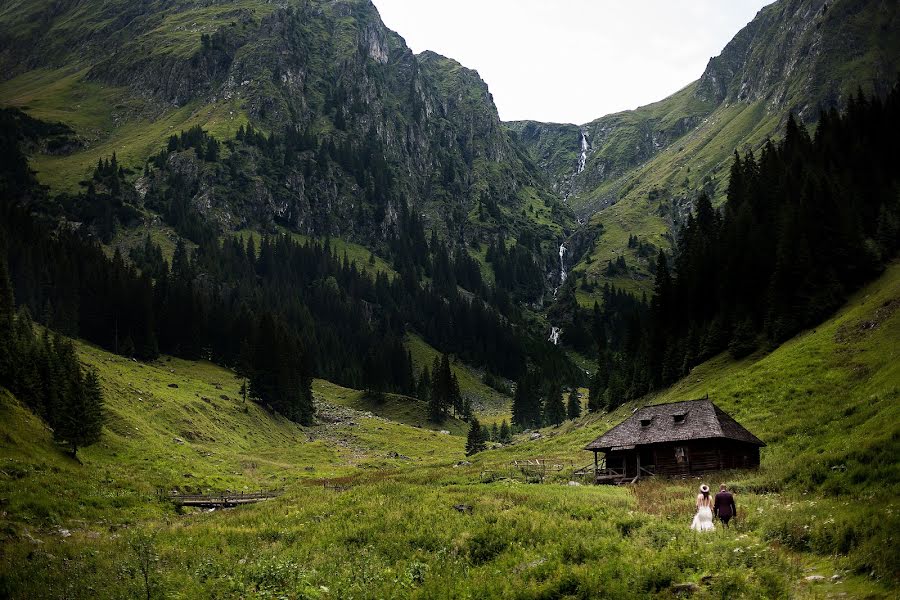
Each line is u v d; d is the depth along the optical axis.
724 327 96.25
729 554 23.28
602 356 139.12
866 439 36.53
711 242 115.25
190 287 176.75
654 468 55.88
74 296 155.00
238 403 132.12
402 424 167.25
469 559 28.45
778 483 38.00
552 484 51.31
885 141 114.88
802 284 87.81
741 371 79.62
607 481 56.53
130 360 140.25
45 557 33.03
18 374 74.50
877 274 86.00
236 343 170.12
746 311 96.00
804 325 84.50
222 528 39.78
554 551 26.83
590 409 135.38
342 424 154.88
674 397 87.19
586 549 26.34
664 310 110.00
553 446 94.25
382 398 188.25
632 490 46.03
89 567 31.12
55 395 75.31
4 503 45.84
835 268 88.50
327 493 53.91
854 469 32.47
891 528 22.08
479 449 124.56
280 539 36.12
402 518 35.81
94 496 53.75
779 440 55.16
